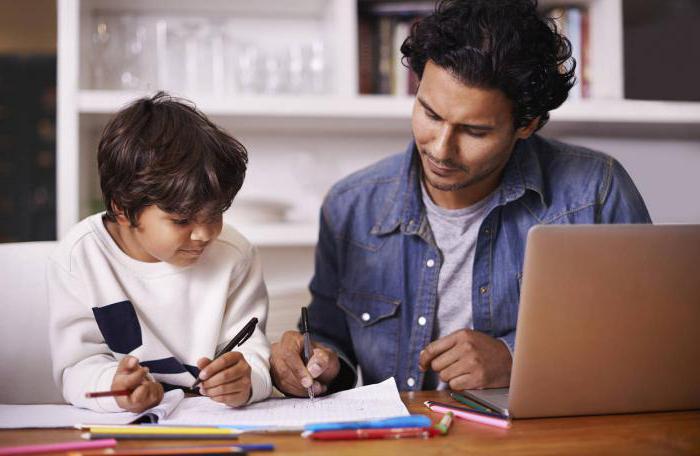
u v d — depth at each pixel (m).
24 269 1.38
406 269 1.50
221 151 1.16
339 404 1.07
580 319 0.97
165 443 0.87
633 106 2.32
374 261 1.52
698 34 2.37
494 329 1.47
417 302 1.48
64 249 1.22
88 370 1.08
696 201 2.65
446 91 1.19
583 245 0.95
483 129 1.21
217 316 1.28
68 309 1.18
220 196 1.14
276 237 2.26
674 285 0.98
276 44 2.49
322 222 1.58
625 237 0.96
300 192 2.51
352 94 2.25
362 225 1.54
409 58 1.33
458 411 1.01
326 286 1.57
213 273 1.29
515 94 1.20
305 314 1.22
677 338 1.00
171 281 1.26
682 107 2.34
